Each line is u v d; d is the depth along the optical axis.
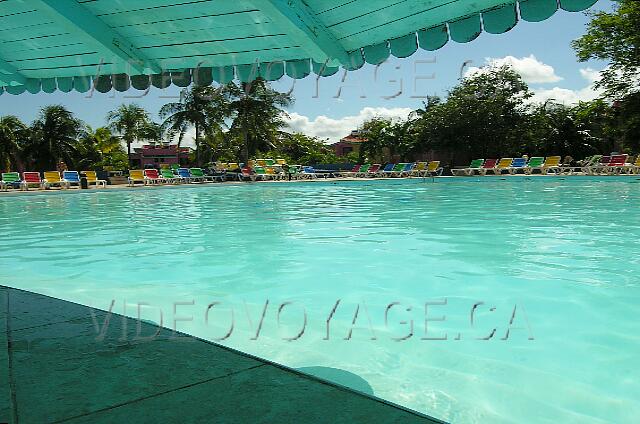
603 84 25.38
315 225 9.08
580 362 2.93
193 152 40.06
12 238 8.00
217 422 1.51
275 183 23.70
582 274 5.03
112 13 3.62
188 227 9.09
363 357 3.02
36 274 5.44
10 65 4.65
